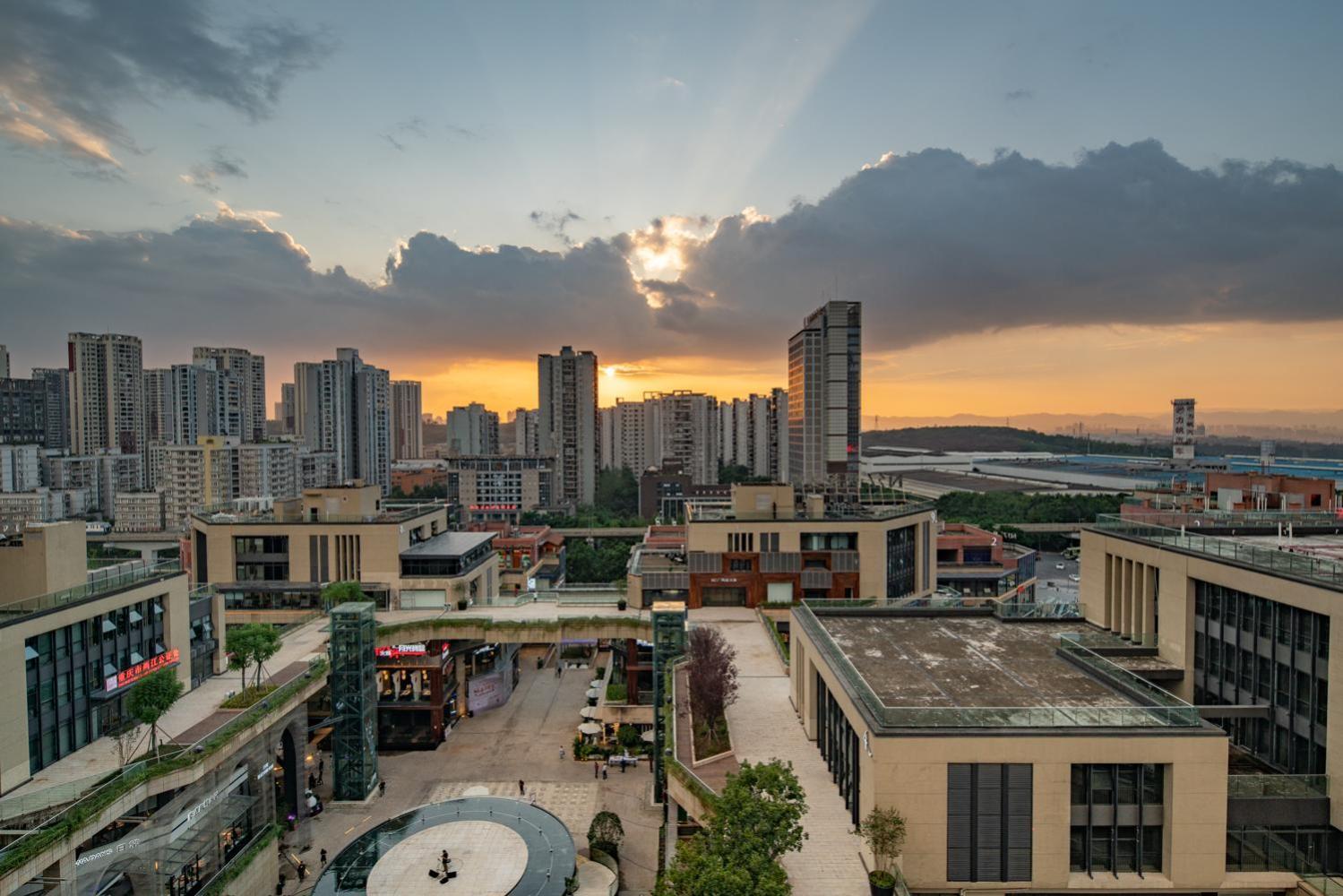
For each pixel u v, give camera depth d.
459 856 56.06
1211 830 38.31
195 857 52.50
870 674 49.28
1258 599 48.22
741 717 63.22
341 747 73.25
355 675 72.88
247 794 61.59
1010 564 116.69
